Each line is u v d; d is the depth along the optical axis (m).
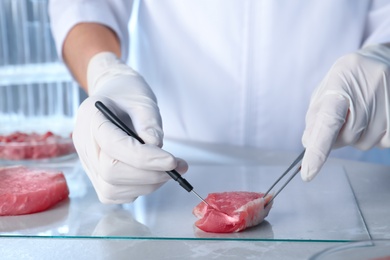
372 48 1.44
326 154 1.15
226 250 0.97
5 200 1.15
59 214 1.16
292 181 1.35
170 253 0.97
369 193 1.29
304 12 1.76
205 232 1.05
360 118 1.24
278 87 1.83
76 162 1.61
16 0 3.28
